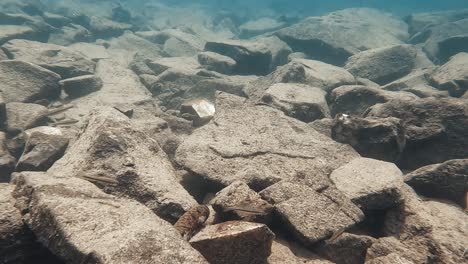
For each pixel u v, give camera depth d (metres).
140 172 0.78
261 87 1.87
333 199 0.82
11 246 0.53
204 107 1.55
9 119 1.34
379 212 0.89
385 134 1.16
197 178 0.95
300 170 0.92
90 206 0.57
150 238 0.52
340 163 1.06
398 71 2.45
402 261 0.64
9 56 2.09
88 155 0.80
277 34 3.31
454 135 1.21
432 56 3.33
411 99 1.33
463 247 0.74
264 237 0.61
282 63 3.00
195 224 0.67
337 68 2.14
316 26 3.25
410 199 0.90
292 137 1.13
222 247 0.59
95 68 2.14
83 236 0.50
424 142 1.21
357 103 1.57
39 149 1.06
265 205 0.73
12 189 0.63
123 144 0.83
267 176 0.89
